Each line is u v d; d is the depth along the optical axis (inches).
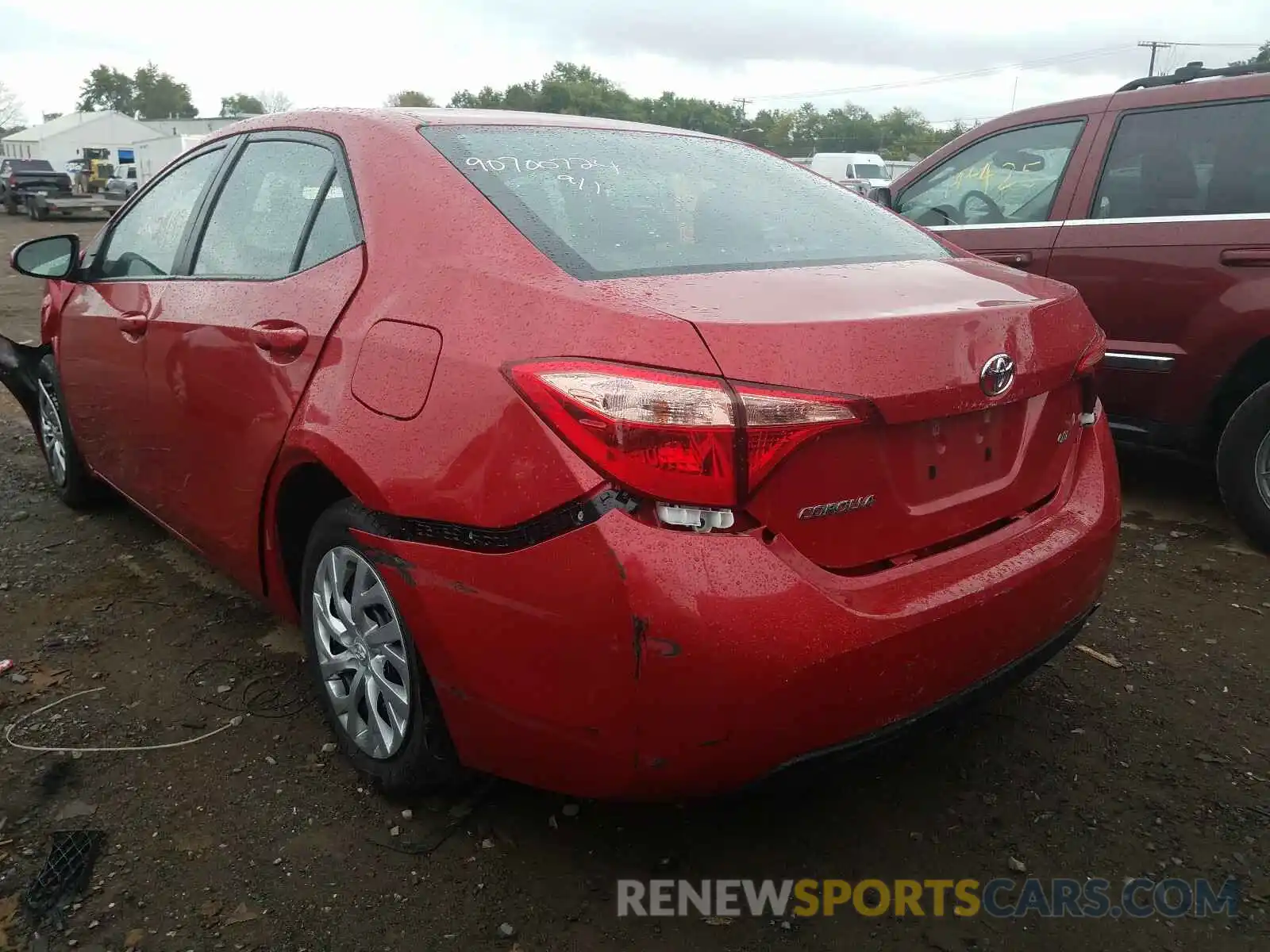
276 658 124.0
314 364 93.2
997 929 81.6
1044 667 122.3
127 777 99.7
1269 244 151.1
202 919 81.4
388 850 89.6
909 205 212.4
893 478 78.0
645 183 100.8
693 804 95.7
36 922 80.8
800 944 79.9
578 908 83.2
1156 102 171.9
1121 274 168.9
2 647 126.4
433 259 86.4
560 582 70.9
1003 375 81.5
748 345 70.0
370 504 84.0
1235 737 107.9
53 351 167.0
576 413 70.0
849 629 71.6
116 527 168.7
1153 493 187.3
